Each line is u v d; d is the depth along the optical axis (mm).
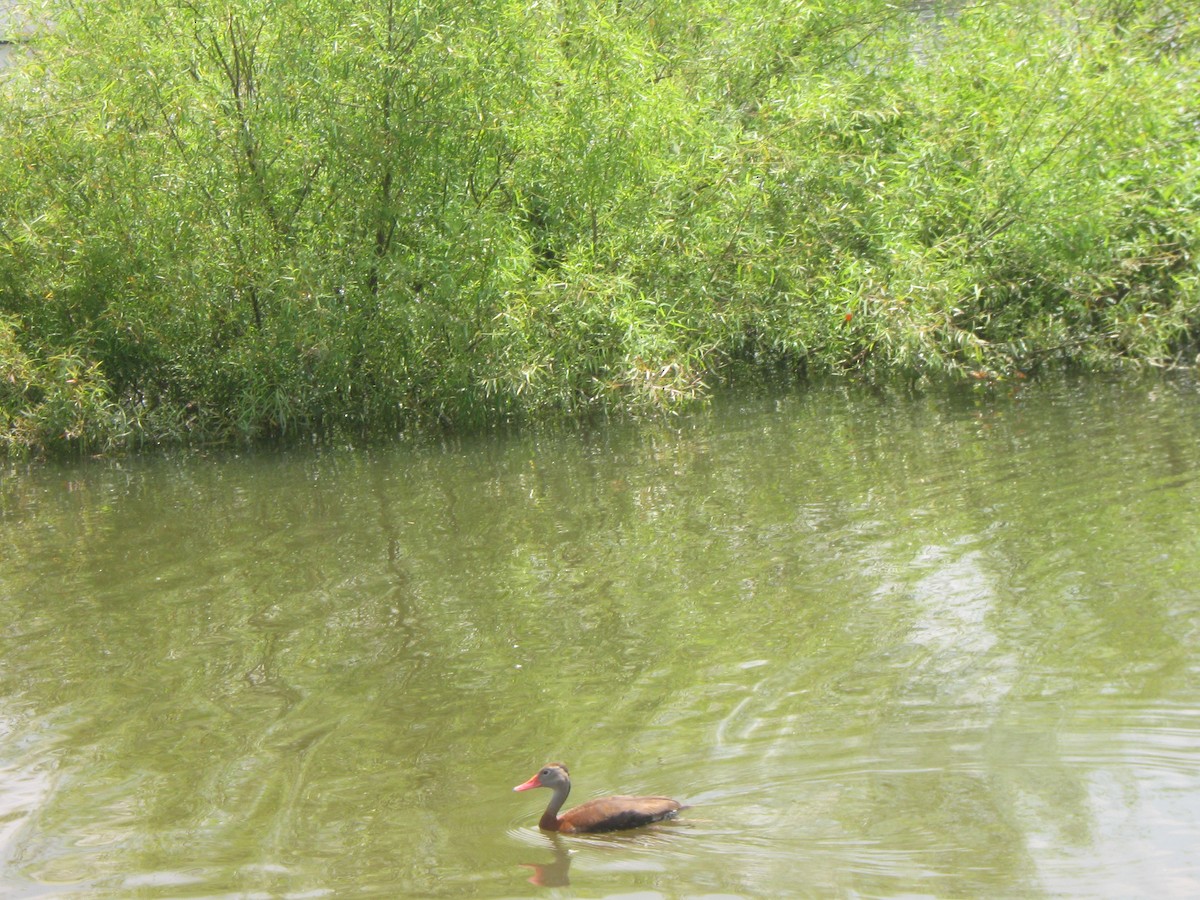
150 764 7027
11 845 6148
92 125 16516
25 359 16656
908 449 13766
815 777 6336
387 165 16453
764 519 11359
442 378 17031
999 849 5508
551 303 17078
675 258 18531
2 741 7414
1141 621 8148
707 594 9430
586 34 17484
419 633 8969
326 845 6016
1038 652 7797
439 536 11500
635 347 16891
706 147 18297
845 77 20859
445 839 6023
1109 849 5438
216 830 6223
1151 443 12969
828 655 8062
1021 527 10469
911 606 8844
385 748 7113
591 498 12617
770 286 19172
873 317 18172
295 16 16328
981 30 20391
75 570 11031
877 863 5484
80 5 17406
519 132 16781
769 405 17250
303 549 11289
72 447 17094
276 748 7172
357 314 16922
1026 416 15016
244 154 16812
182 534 12086
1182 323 17781
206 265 17031
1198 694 6969
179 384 17953
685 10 20844
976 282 18688
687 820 6000
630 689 7750
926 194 19109
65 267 17172
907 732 6785
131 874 5816
